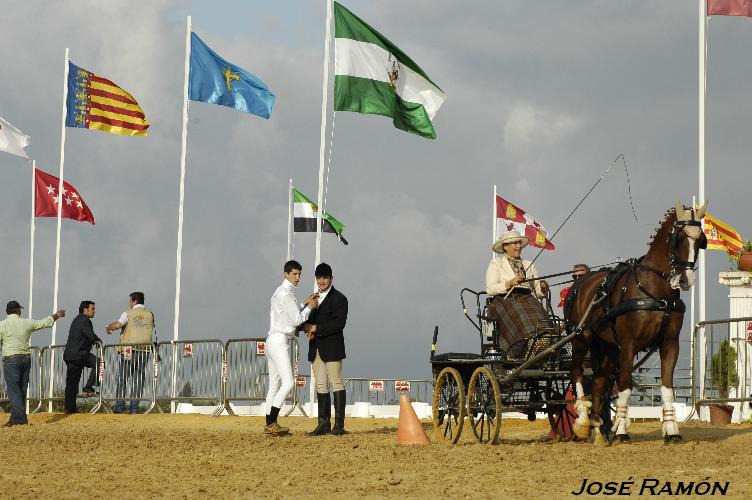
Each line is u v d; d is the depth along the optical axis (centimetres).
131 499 1116
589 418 1614
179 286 2975
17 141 3138
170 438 1858
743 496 1082
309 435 1900
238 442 1770
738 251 2775
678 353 1537
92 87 3145
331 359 1903
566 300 1667
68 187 3447
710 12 2362
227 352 2642
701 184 2345
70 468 1409
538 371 1628
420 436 1670
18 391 2373
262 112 3016
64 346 2950
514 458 1426
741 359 2145
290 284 1883
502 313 1659
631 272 1545
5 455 1591
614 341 1577
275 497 1120
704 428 1955
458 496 1109
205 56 3006
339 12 2516
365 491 1157
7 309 2397
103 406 2798
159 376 2730
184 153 3041
